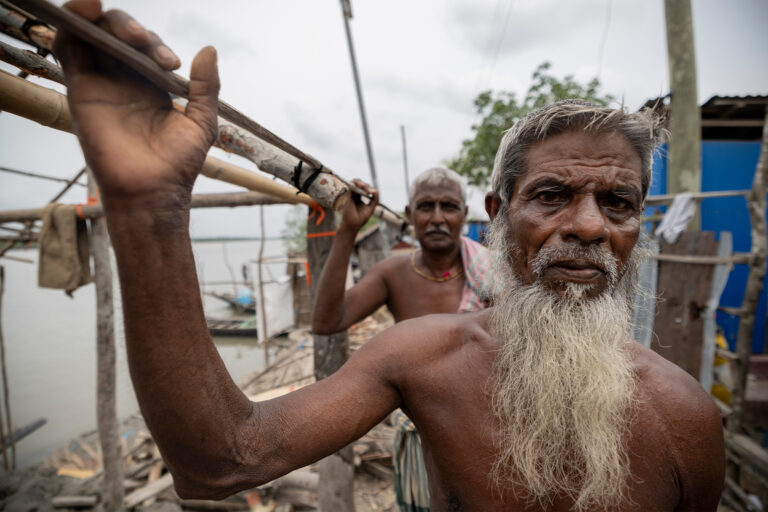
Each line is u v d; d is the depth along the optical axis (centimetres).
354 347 739
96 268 376
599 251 85
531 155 90
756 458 344
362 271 1205
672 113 485
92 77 52
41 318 2047
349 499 278
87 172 358
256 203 278
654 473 85
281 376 702
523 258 94
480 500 88
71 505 456
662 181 566
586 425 85
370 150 853
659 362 95
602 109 83
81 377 1041
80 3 46
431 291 211
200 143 60
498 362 94
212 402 68
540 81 1103
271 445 80
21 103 69
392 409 100
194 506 402
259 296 1098
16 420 755
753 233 365
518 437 87
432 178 204
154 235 57
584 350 83
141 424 627
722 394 438
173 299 60
